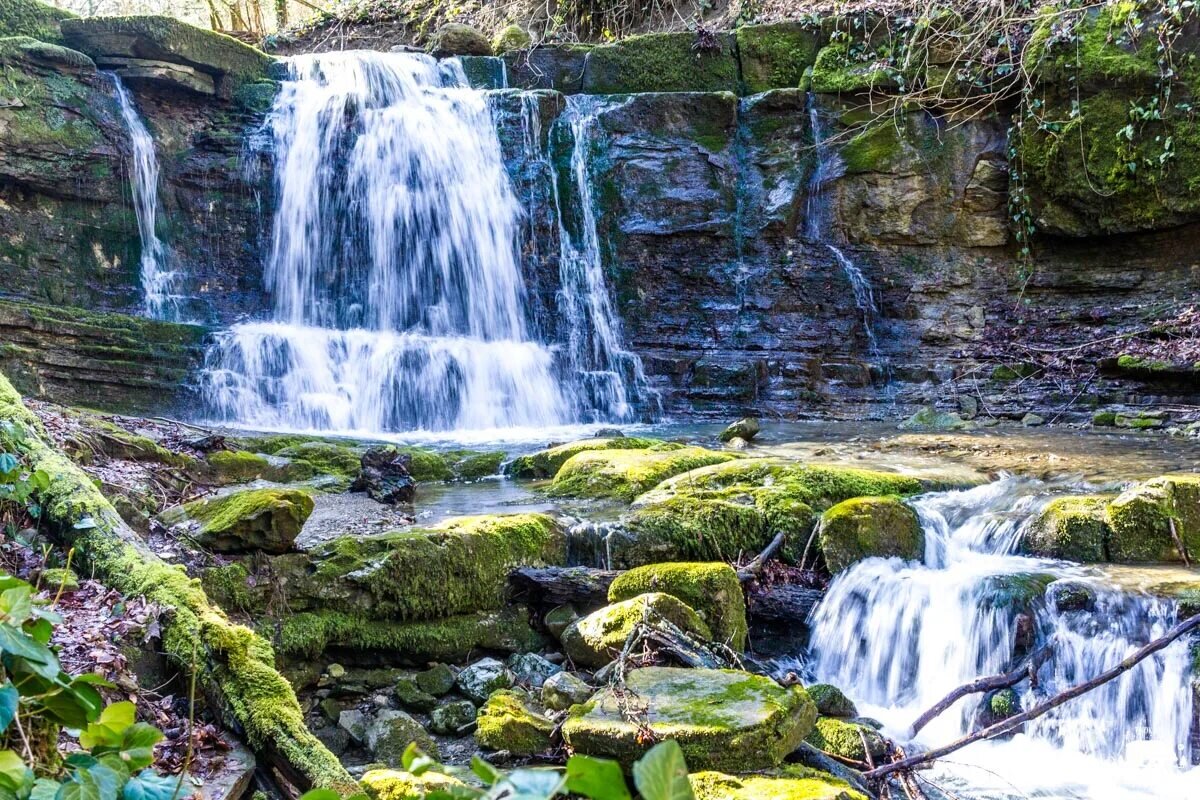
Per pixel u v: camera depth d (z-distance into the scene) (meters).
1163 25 11.09
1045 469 7.48
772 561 5.80
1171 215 11.29
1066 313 11.90
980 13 12.16
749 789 3.31
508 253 12.83
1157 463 7.69
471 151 12.79
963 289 12.39
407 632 4.80
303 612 4.66
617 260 12.83
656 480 6.78
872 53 12.62
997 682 4.46
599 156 12.93
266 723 3.43
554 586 5.13
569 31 16.31
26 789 1.69
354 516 5.90
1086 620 4.80
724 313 12.69
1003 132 12.28
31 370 8.45
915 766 4.05
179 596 3.89
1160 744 4.39
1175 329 11.00
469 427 11.00
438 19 17.03
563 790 1.12
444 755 4.16
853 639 5.28
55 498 4.34
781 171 12.71
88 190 10.71
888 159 12.45
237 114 12.25
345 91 12.62
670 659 4.37
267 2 20.80
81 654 3.48
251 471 6.96
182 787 1.95
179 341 9.59
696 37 13.30
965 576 5.16
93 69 10.89
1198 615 4.25
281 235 12.33
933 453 8.44
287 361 10.15
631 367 12.47
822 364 12.12
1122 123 11.37
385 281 12.39
